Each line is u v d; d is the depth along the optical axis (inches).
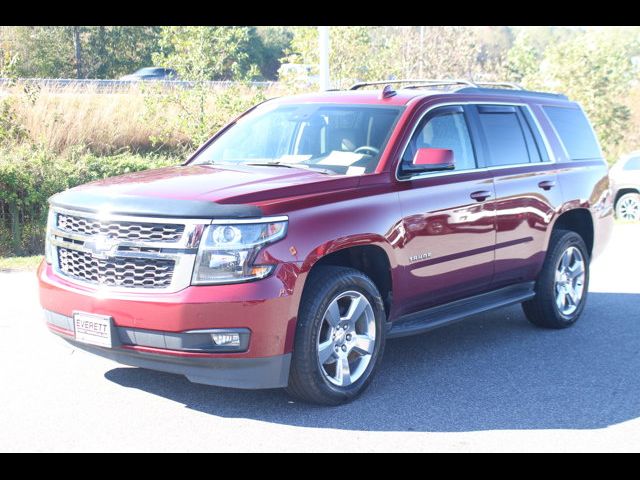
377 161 230.2
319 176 220.2
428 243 235.8
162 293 192.5
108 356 204.2
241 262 192.1
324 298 203.9
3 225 474.9
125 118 707.4
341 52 757.9
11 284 355.9
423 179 237.8
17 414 202.4
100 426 195.9
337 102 259.0
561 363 256.5
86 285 203.2
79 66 1713.8
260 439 189.8
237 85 632.4
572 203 297.6
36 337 269.6
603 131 959.0
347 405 213.9
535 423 203.3
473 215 251.6
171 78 674.2
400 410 210.7
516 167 275.7
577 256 305.4
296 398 211.6
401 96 254.2
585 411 212.7
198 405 211.0
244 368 194.1
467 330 299.3
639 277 402.3
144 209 196.2
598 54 957.2
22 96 643.5
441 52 976.9
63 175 498.9
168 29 631.8
